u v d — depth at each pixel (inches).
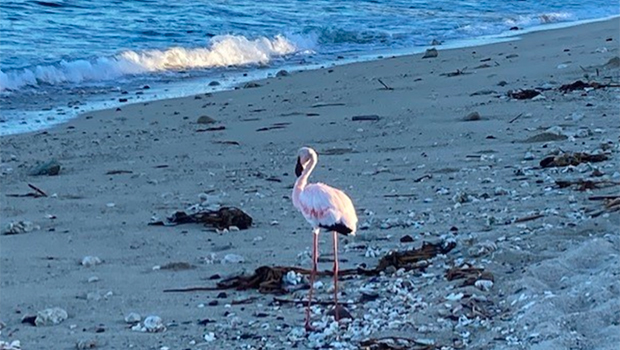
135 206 384.2
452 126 515.2
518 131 489.1
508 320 241.4
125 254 318.7
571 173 394.3
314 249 248.1
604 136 459.5
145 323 249.8
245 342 238.4
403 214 353.4
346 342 235.5
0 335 244.8
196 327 249.6
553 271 271.3
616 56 735.7
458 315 248.5
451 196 374.6
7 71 714.8
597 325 227.9
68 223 359.6
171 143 514.3
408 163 438.6
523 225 325.4
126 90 713.0
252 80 764.6
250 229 346.9
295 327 247.9
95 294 274.5
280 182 422.0
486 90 622.2
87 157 482.9
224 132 540.4
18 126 567.8
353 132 522.3
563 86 605.0
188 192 406.6
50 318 254.2
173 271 299.0
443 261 295.6
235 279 284.8
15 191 410.9
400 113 565.9
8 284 286.5
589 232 311.0
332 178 416.5
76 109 629.9
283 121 565.6
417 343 230.4
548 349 214.2
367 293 270.2
